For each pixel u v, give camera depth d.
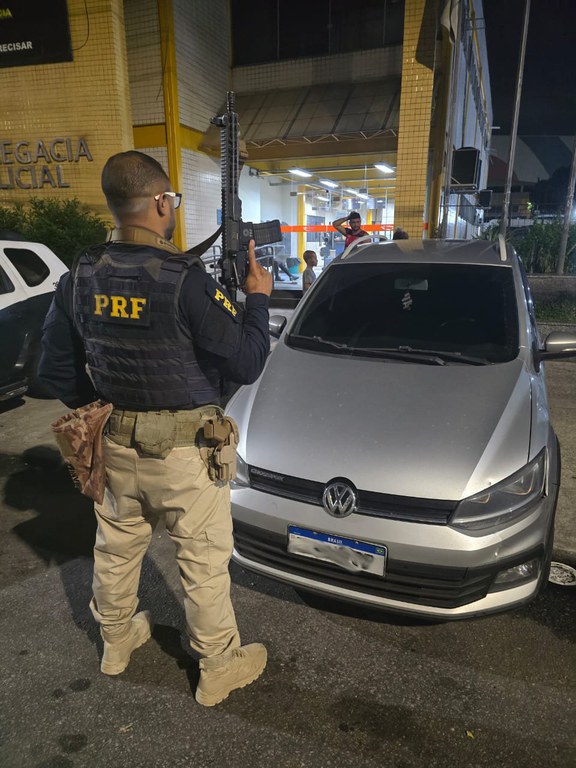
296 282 12.27
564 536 2.74
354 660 2.09
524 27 6.70
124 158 1.54
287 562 2.16
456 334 2.84
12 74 9.73
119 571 1.86
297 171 11.74
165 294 1.48
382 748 1.74
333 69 10.78
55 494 3.45
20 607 2.40
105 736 1.78
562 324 6.41
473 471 1.98
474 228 16.66
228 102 1.88
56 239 8.12
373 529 1.96
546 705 1.89
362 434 2.18
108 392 1.64
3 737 1.77
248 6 11.09
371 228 13.31
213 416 1.66
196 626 1.79
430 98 8.35
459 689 1.96
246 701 1.91
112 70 9.27
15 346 4.70
